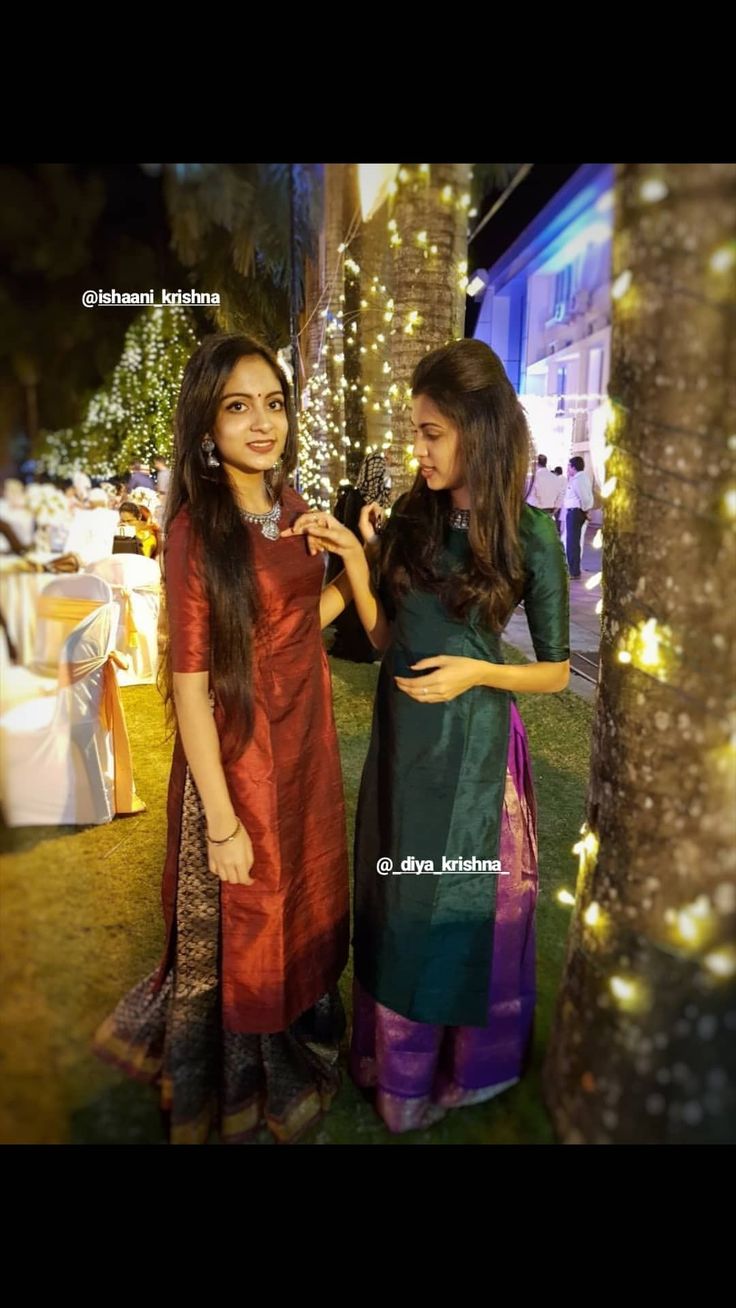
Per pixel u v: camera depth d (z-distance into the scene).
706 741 1.24
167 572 1.60
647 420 1.29
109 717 3.11
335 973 1.94
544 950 2.38
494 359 1.62
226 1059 1.76
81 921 1.69
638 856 1.37
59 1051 1.56
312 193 1.88
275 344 3.59
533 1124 1.70
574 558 5.51
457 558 1.69
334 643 5.66
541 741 4.10
